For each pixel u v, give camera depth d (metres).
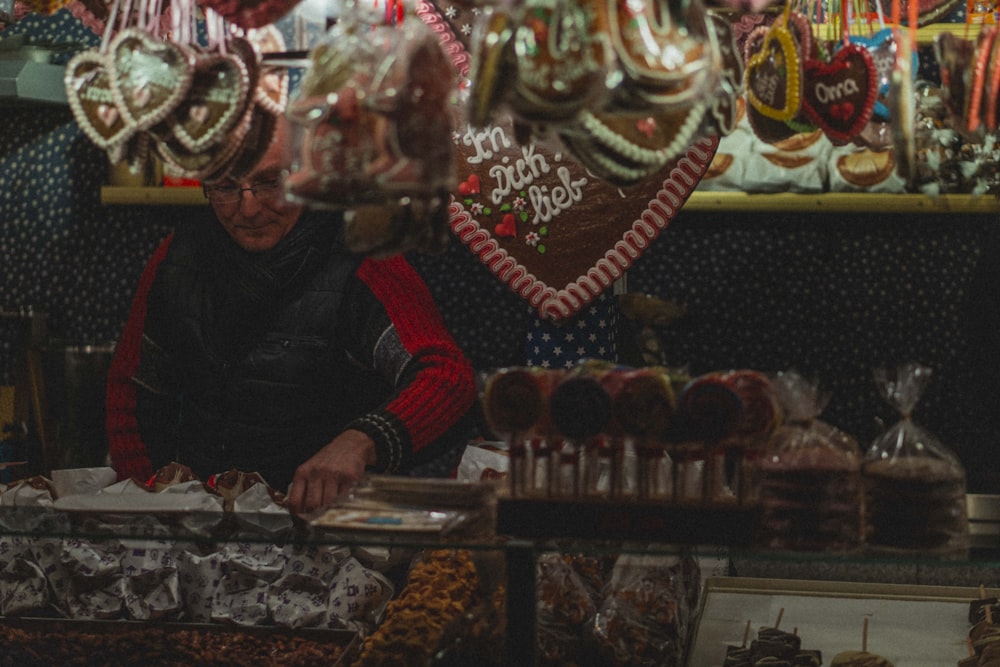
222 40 1.61
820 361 3.35
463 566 2.00
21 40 3.28
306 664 1.88
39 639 1.93
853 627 2.18
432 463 3.38
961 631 2.15
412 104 1.37
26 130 3.66
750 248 3.36
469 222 2.54
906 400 1.66
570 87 1.38
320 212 2.94
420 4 2.43
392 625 1.81
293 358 2.91
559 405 1.55
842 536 1.57
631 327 2.93
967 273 3.27
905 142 1.60
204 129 1.56
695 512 1.55
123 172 3.31
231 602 2.04
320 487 2.14
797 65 1.75
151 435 3.02
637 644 1.86
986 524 1.70
